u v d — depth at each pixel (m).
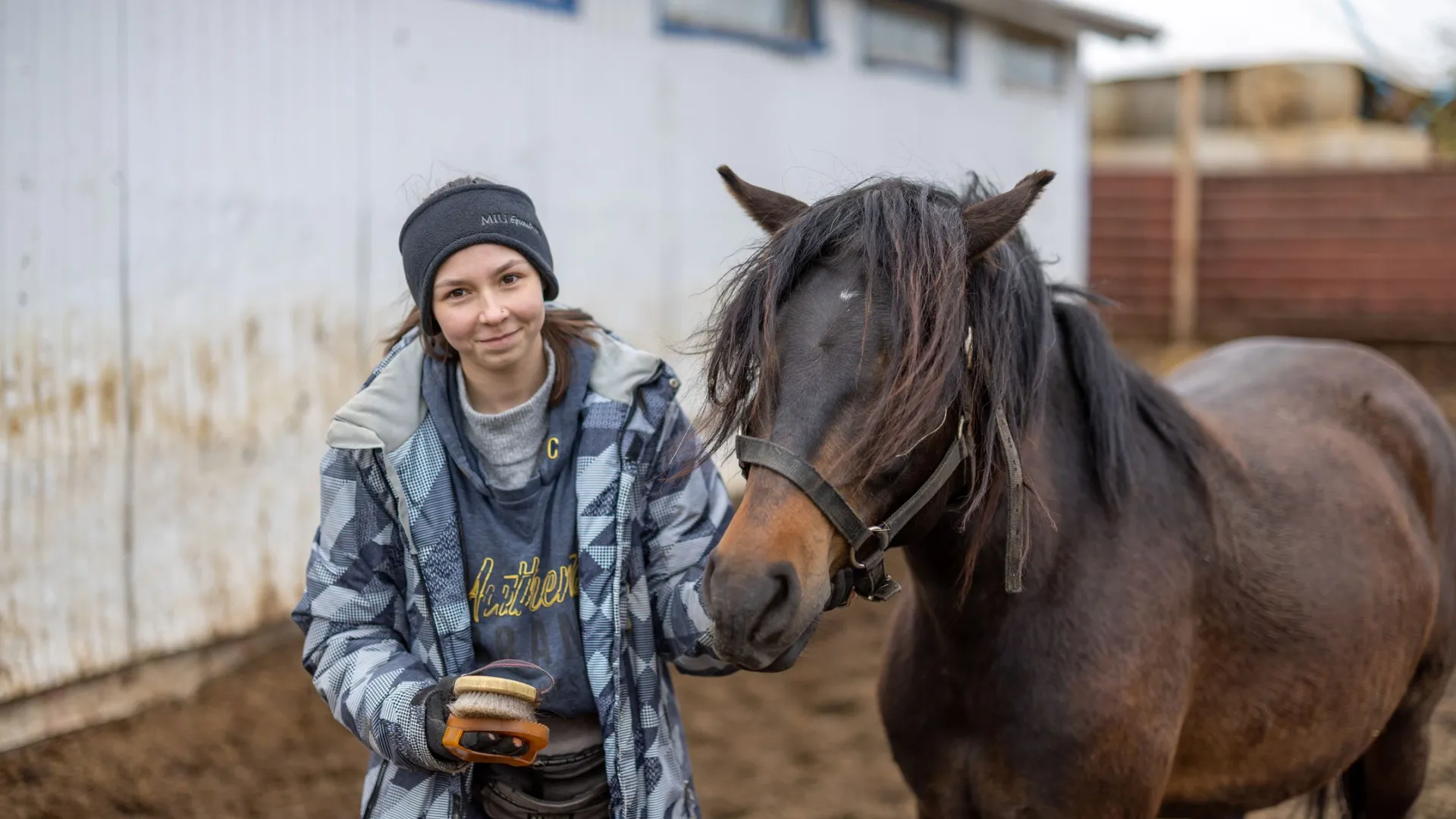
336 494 1.43
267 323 3.86
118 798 3.01
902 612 1.88
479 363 1.43
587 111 4.91
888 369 1.29
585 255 4.96
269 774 3.17
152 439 3.54
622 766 1.43
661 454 1.50
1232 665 1.75
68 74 3.24
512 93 4.58
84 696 3.44
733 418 1.36
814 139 6.16
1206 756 1.78
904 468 1.35
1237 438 2.02
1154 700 1.61
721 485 1.57
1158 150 17.47
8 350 3.16
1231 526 1.78
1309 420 2.20
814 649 4.20
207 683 3.75
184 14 3.50
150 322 3.51
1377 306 10.80
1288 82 17.00
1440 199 10.43
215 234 3.66
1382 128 16.88
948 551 1.58
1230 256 11.35
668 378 1.52
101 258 3.36
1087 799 1.58
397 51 4.14
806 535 1.27
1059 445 1.65
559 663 1.45
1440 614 2.21
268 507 3.93
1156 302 11.66
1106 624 1.59
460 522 1.46
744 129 5.73
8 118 3.11
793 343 1.33
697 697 3.75
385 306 4.25
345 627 1.45
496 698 1.22
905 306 1.29
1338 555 1.89
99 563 3.42
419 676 1.38
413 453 1.43
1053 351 1.68
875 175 1.60
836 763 3.23
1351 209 10.78
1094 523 1.64
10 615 3.20
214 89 3.61
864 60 6.42
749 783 3.10
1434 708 2.29
